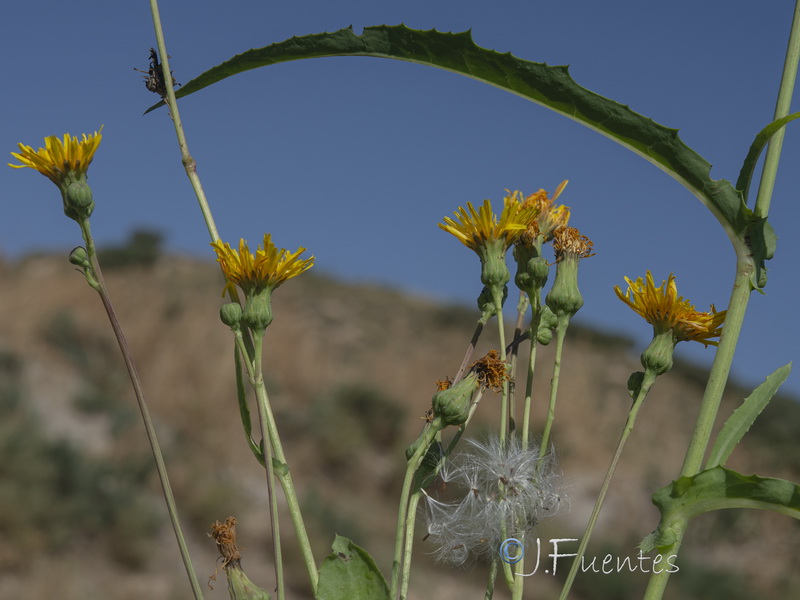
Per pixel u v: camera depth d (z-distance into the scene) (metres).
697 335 1.44
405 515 1.33
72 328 21.17
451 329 31.75
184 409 17.78
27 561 11.21
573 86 1.39
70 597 10.74
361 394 19.70
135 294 25.23
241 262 1.37
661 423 23.92
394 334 30.36
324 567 1.26
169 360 19.95
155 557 12.28
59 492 12.63
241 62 1.50
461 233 1.57
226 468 16.16
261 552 13.24
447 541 1.45
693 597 14.37
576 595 13.03
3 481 11.90
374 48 1.45
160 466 1.25
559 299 1.51
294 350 23.09
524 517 1.44
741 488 1.25
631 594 13.18
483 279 1.55
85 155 1.39
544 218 1.67
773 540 16.42
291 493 1.31
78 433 16.19
